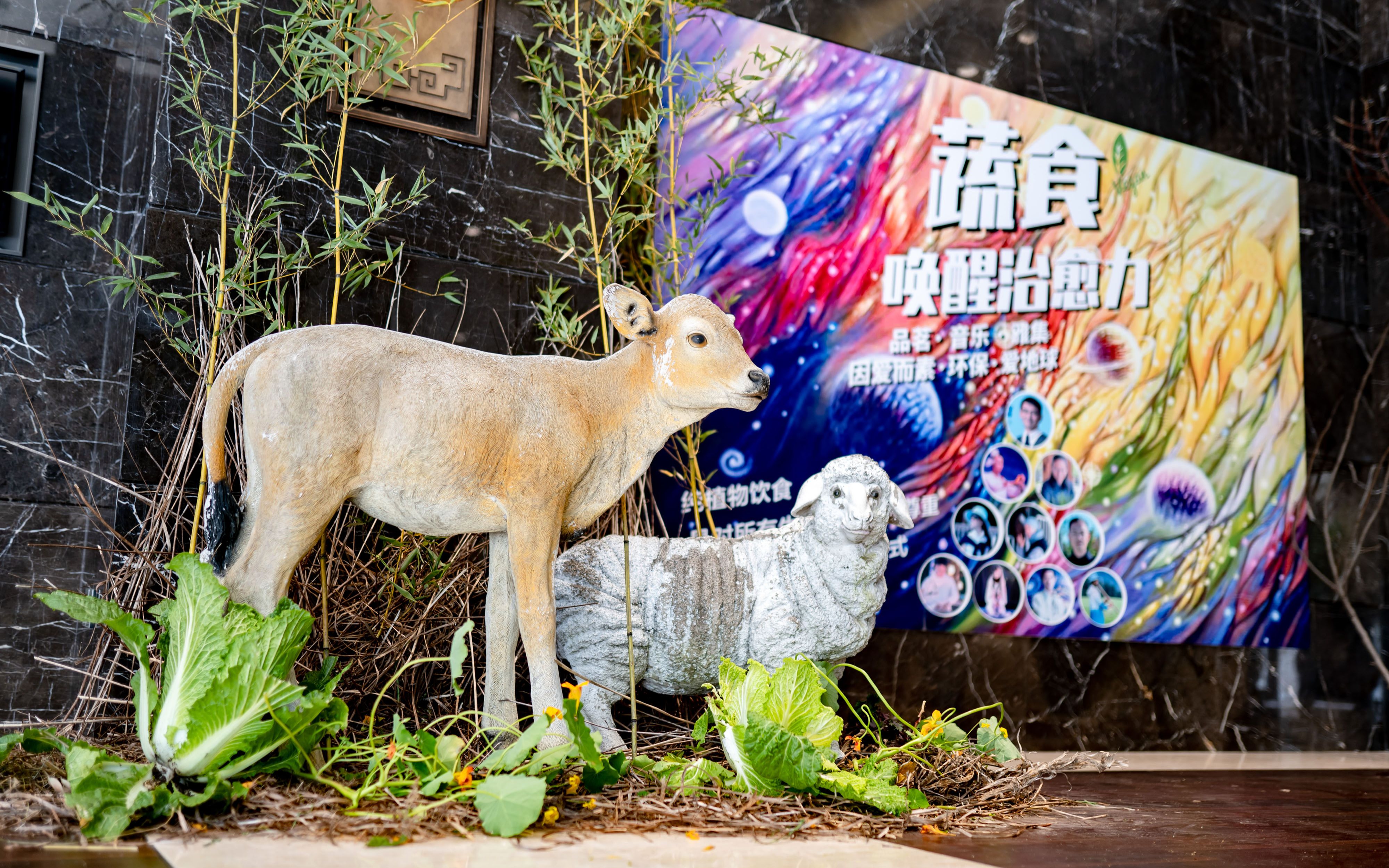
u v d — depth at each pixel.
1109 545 3.76
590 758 1.65
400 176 2.72
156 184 2.44
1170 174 4.02
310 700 1.65
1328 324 4.36
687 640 2.27
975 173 3.67
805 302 3.38
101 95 2.74
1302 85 4.43
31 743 1.71
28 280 2.62
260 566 1.85
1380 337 4.43
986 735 2.26
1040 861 1.48
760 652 2.27
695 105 3.01
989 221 3.68
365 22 2.57
